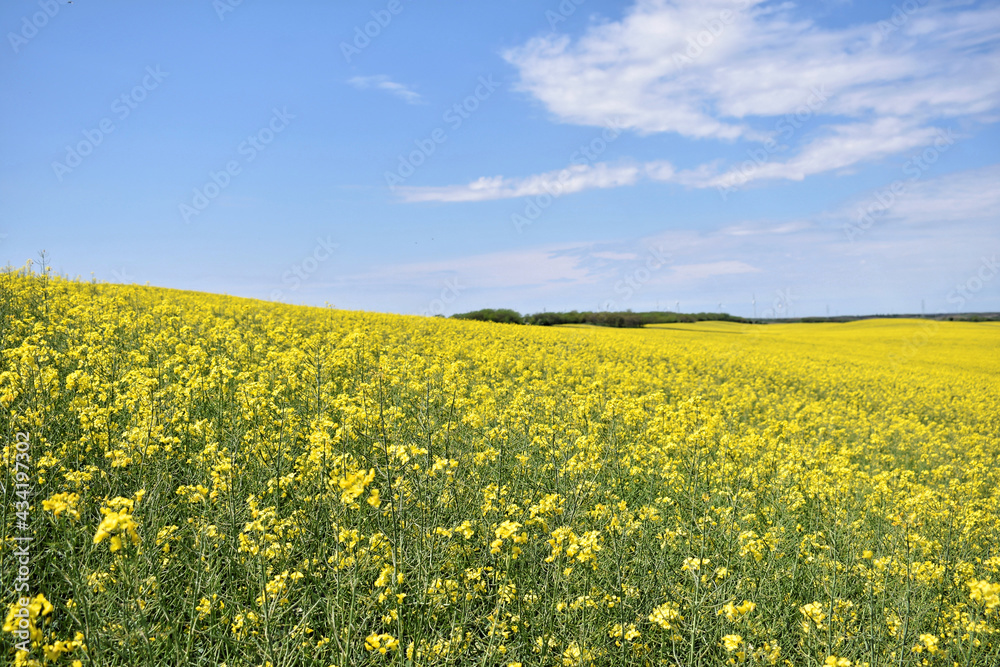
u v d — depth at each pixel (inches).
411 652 133.1
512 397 404.8
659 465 285.1
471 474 227.1
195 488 185.8
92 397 252.1
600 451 246.5
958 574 208.2
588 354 904.9
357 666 137.2
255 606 146.9
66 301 543.2
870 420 633.0
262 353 475.5
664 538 201.5
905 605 175.0
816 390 877.8
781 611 183.0
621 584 171.3
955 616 181.3
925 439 535.2
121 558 143.0
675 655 151.1
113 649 129.0
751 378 893.2
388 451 179.9
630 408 335.3
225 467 185.2
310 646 145.3
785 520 246.2
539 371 637.3
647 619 165.2
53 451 207.9
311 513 189.3
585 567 175.0
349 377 406.0
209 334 521.3
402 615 151.6
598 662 151.5
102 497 181.9
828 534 223.5
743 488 256.7
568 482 231.8
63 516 155.2
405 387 334.3
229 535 171.9
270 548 161.0
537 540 186.5
